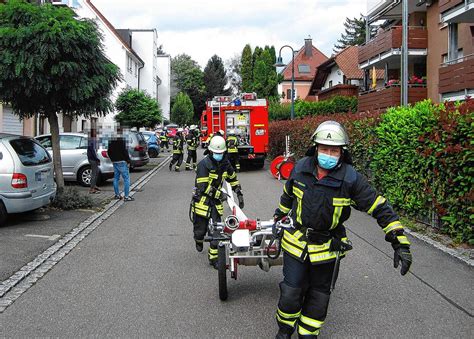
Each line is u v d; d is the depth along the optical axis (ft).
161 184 54.19
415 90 74.33
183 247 25.82
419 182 29.22
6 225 30.66
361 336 14.82
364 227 30.73
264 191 47.34
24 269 21.47
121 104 97.86
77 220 32.65
